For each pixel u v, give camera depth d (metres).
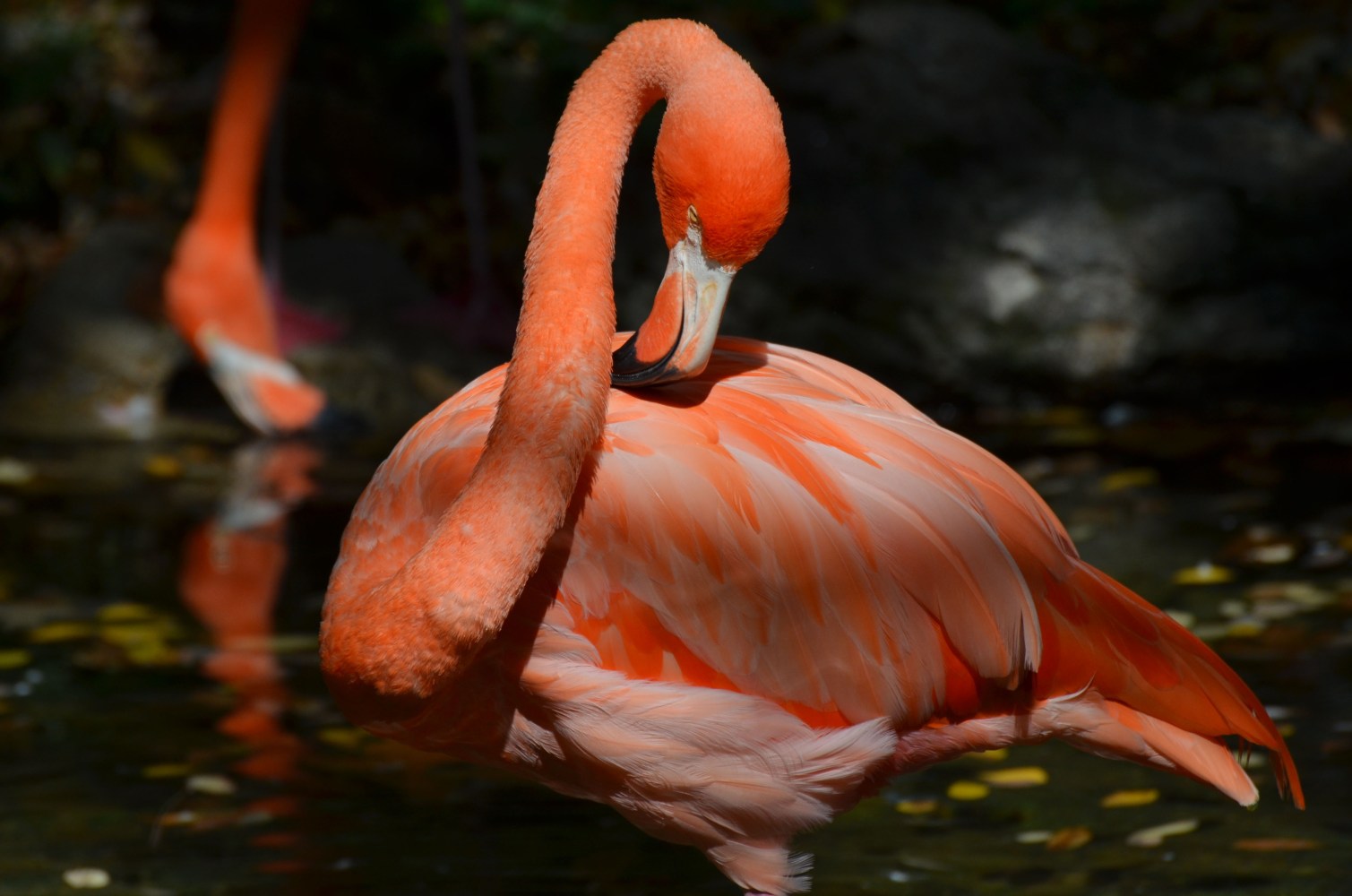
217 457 10.87
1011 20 15.66
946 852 5.47
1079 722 4.55
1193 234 12.08
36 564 8.56
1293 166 12.66
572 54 14.66
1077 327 11.88
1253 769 6.02
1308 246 12.16
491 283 12.84
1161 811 5.77
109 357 12.02
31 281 13.69
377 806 5.95
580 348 4.37
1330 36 15.10
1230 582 7.74
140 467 10.62
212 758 6.33
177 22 16.06
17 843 5.60
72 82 14.94
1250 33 15.34
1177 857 5.37
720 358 5.02
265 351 11.41
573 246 4.49
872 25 13.73
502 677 4.48
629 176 12.95
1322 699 6.45
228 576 8.37
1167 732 4.56
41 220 14.49
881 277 12.27
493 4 14.76
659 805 4.52
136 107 15.19
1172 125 13.02
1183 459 10.12
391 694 4.39
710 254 4.38
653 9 15.38
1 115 14.71
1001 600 4.42
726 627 4.42
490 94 14.93
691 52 4.50
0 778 6.12
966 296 12.07
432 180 14.85
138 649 7.41
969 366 12.01
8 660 7.27
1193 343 11.78
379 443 11.25
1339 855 5.34
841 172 12.77
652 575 4.41
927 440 4.65
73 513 9.56
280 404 11.34
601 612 4.43
